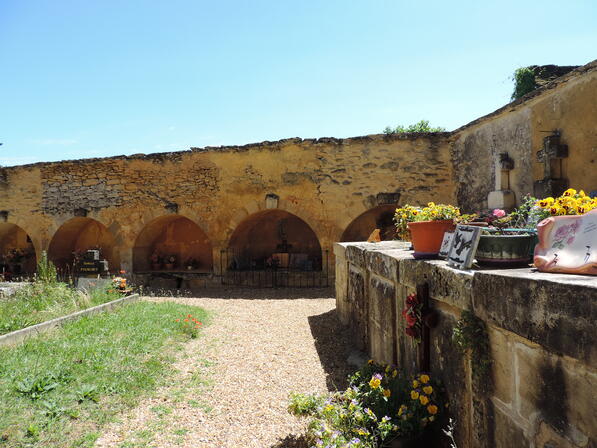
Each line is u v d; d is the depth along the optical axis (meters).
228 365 4.67
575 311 1.39
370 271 4.42
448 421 2.49
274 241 11.98
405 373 3.19
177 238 12.57
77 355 4.20
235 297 9.15
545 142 6.64
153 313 6.43
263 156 10.53
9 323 5.15
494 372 2.01
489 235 2.38
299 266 11.12
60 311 6.08
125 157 11.41
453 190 9.98
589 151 5.97
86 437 2.95
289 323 6.62
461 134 9.58
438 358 2.65
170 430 3.21
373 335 4.32
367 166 10.10
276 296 9.16
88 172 11.85
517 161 7.59
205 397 3.82
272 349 5.28
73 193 11.98
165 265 12.15
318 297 8.88
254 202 10.57
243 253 11.58
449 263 2.56
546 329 1.54
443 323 2.58
